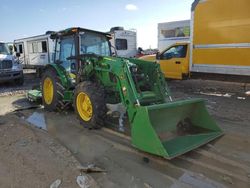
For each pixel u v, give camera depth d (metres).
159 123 4.31
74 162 3.86
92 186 3.20
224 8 7.49
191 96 8.73
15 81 12.46
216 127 4.77
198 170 3.56
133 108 4.39
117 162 3.87
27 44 17.67
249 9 6.94
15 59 12.46
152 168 3.66
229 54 7.55
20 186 3.21
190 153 4.07
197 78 8.76
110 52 6.95
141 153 4.14
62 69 6.65
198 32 8.26
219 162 3.77
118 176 3.46
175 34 14.27
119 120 5.77
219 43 7.75
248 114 6.38
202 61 8.29
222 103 7.63
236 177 3.36
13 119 6.29
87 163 3.84
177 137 4.44
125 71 4.60
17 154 4.16
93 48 6.55
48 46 15.44
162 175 3.46
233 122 5.73
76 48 6.18
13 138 4.91
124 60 4.87
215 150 4.17
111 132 5.15
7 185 3.24
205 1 7.93
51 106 6.83
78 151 4.29
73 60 6.38
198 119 4.86
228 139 4.62
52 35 7.04
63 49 6.69
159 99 5.01
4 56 11.91
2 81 11.80
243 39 7.18
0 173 3.54
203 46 8.19
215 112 6.61
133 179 3.38
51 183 3.27
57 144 4.59
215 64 7.94
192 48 8.54
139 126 3.91
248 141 4.54
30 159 3.97
